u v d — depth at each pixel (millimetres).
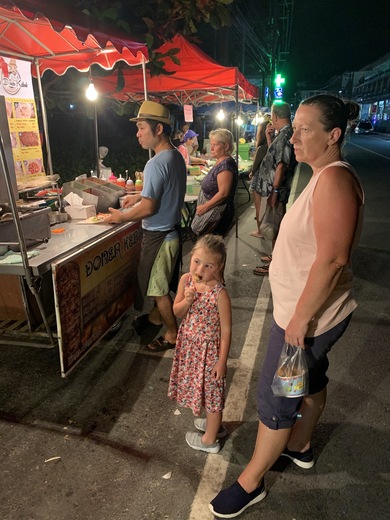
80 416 2689
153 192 3078
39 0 2459
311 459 2277
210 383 2248
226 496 1976
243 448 2430
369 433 2549
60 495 2105
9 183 2369
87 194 3885
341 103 1546
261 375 1900
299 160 1660
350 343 3564
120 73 4777
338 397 2883
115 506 2045
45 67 4441
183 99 9172
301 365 1725
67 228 3436
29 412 2727
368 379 3084
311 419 2160
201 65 6324
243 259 5660
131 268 3787
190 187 6496
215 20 5121
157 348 3438
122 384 3021
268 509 2033
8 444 2447
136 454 2375
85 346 3020
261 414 1872
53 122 8164
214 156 4215
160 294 3271
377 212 8266
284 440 1872
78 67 4332
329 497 2098
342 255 1510
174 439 2494
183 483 2184
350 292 1783
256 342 3576
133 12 4758
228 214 4234
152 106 3088
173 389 2395
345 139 1625
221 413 2320
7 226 2688
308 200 1579
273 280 1817
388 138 35250
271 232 4703
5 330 3572
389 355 3393
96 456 2359
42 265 2572
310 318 1618
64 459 2336
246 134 15977
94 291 3105
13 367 3221
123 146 10156
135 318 3977
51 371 3172
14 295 3467
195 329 2227
